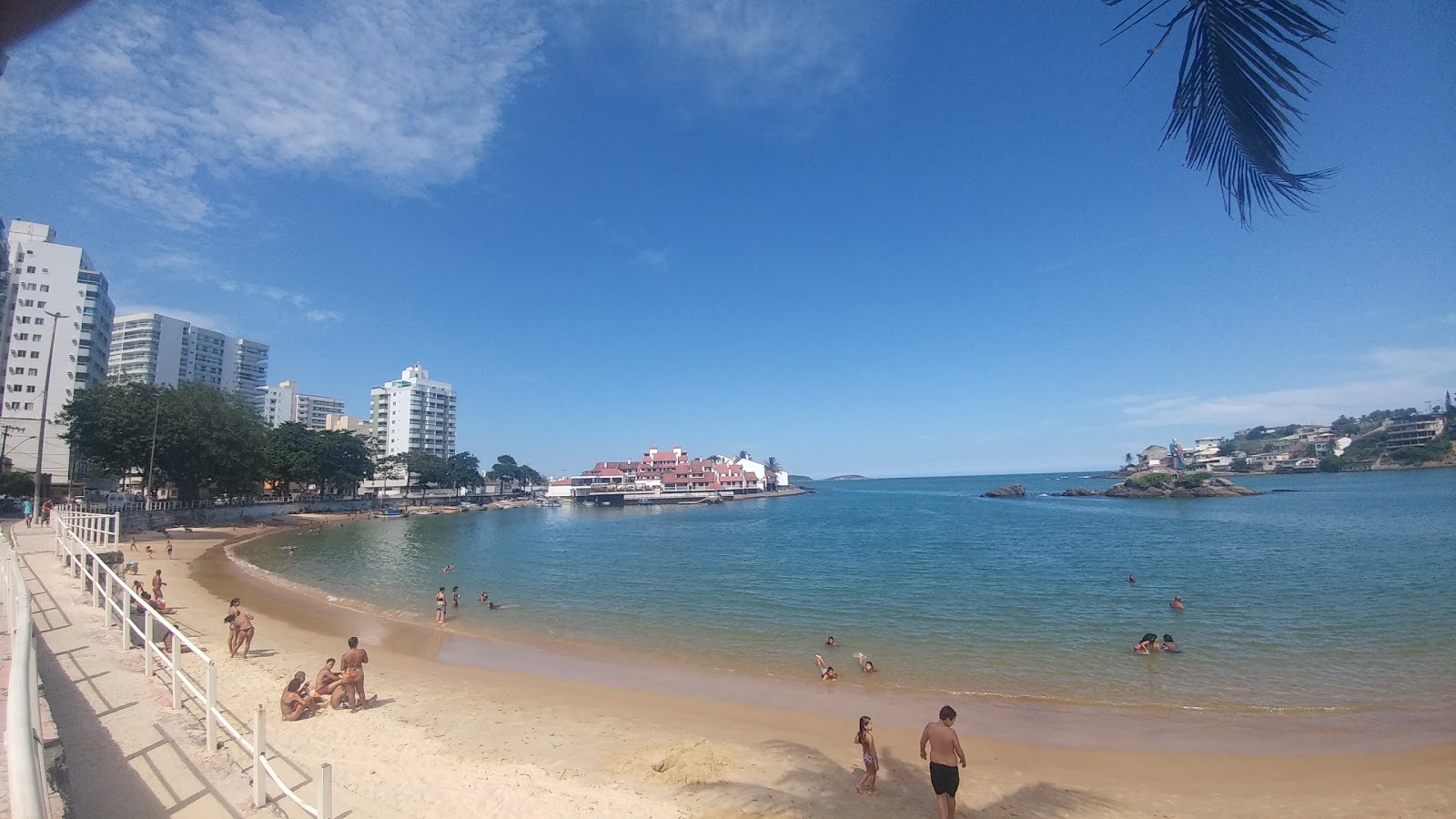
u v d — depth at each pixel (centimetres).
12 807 296
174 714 1059
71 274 8556
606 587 3862
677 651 2348
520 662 2161
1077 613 2928
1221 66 367
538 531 8744
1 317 8181
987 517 9675
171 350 13912
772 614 3009
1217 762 1384
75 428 5675
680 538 7381
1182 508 9888
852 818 1111
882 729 1566
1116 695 1831
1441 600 3008
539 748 1380
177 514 6744
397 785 1123
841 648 2380
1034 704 1753
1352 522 6519
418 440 18000
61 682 1163
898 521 9362
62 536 2869
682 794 1170
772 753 1398
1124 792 1245
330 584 3909
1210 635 2494
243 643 2052
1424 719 1622
